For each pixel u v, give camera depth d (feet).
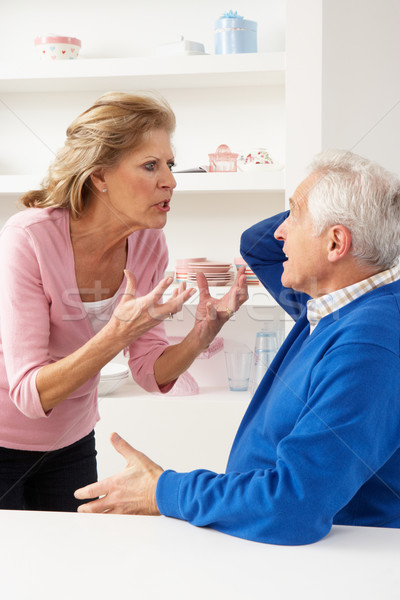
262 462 3.03
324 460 2.38
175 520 2.59
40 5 6.98
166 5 6.86
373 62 6.68
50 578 2.08
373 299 2.84
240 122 6.88
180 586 2.03
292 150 6.23
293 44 6.14
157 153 3.24
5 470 3.96
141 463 2.79
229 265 5.26
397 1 6.59
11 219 3.48
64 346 3.75
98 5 6.92
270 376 3.36
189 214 7.00
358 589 2.02
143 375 4.11
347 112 6.77
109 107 3.16
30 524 2.54
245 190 6.54
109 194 3.34
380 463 2.52
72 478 4.28
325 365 2.60
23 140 7.12
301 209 2.98
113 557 2.23
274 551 2.30
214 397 6.49
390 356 2.53
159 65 6.39
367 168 2.90
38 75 6.50
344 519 2.79
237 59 6.28
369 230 2.84
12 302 3.35
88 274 3.58
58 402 3.42
